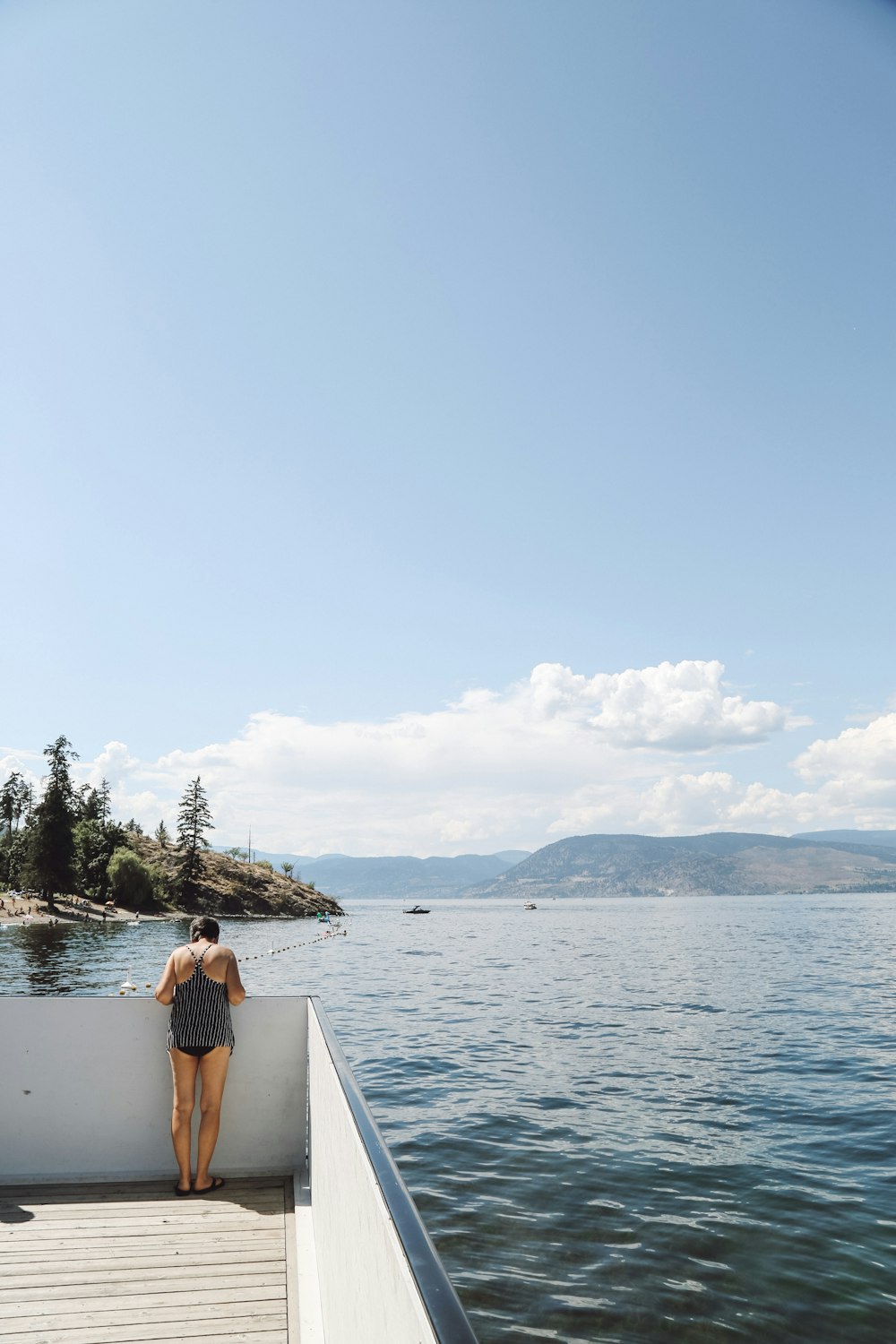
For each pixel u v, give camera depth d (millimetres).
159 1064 5172
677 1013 23312
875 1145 10648
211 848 129250
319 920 111750
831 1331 6023
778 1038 19094
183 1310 3500
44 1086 5082
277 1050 5230
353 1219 2301
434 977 35562
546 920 117562
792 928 80188
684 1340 5895
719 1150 10477
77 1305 3547
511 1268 7008
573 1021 21953
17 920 71562
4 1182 4949
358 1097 2740
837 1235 7738
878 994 27672
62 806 80938
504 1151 10375
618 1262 7121
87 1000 5176
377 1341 1748
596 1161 9969
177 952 5008
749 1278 6852
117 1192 4848
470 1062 16438
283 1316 3461
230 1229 4336
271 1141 5168
